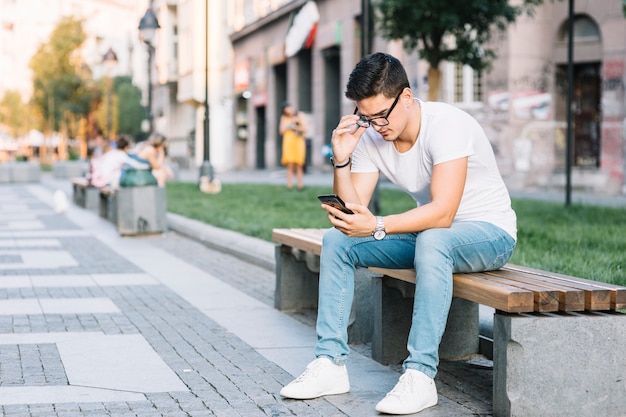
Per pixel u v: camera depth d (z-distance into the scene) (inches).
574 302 166.1
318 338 193.6
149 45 1227.9
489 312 244.4
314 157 1528.1
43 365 216.7
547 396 167.2
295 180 1264.8
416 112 191.3
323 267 193.8
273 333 258.2
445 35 796.0
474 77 1082.7
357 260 194.1
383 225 182.5
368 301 245.1
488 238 187.0
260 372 211.3
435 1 724.7
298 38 1558.8
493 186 194.9
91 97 2389.3
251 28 1865.2
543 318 166.2
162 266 411.8
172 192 948.0
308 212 631.8
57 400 185.3
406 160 195.6
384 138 191.5
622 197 866.1
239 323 273.3
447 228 185.0
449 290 179.8
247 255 427.5
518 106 1055.6
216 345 241.1
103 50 4160.9
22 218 706.2
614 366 169.0
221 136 2159.2
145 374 208.5
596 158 1060.5
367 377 207.3
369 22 543.5
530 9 802.8
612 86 978.7
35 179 1518.2
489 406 182.9
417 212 183.5
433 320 179.0
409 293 213.8
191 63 2198.6
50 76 2365.9
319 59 1497.3
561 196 874.1
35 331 258.8
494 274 187.8
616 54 977.5
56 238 545.3
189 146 2394.2
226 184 1114.1
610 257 359.6
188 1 2223.2
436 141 187.8
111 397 188.1
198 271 394.6
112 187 686.5
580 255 367.2
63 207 757.3
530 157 1060.5
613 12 978.7
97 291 335.9
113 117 2748.5
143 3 2760.8
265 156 1883.6
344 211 184.4
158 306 303.1
